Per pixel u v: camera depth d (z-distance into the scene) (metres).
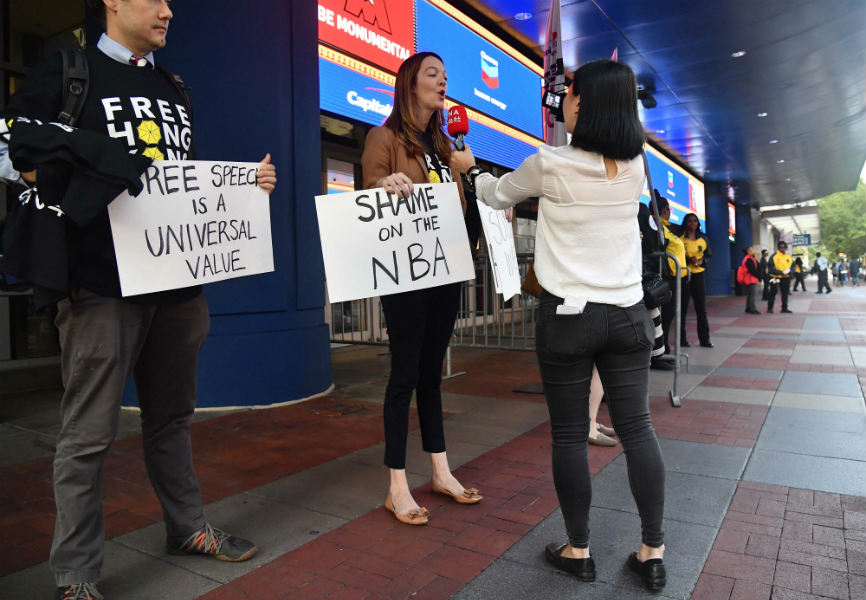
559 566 2.13
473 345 6.60
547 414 4.46
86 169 1.68
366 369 6.54
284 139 4.71
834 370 6.12
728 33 9.24
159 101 2.01
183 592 1.99
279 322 4.75
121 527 2.51
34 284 1.70
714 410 4.48
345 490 2.93
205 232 2.10
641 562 2.05
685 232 8.20
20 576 2.09
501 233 3.73
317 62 5.08
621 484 2.96
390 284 2.46
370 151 2.60
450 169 2.87
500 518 2.58
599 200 1.99
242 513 2.65
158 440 2.20
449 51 8.12
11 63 5.16
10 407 4.72
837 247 74.19
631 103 1.98
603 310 1.98
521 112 9.95
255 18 4.56
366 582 2.05
